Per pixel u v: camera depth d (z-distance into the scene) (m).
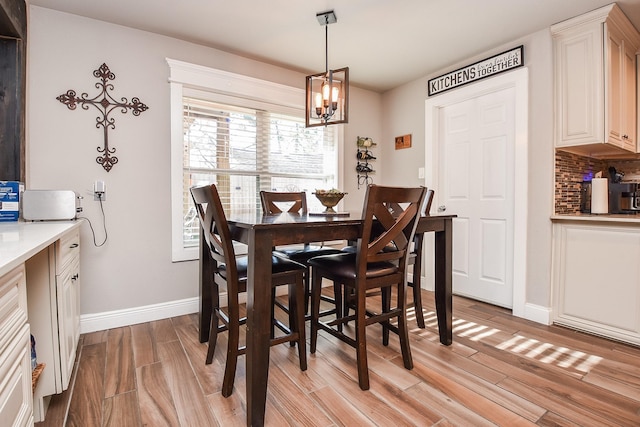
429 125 3.39
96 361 1.90
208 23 2.41
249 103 3.02
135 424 1.37
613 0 2.11
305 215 2.11
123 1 2.13
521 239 2.62
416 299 2.39
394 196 1.60
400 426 1.35
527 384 1.66
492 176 2.92
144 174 2.52
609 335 2.21
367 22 2.40
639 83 2.64
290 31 2.53
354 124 3.75
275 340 1.64
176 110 2.63
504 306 2.85
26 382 0.92
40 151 2.17
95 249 2.36
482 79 2.90
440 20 2.38
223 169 2.94
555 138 2.46
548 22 2.40
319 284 1.95
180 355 1.98
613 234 2.19
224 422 1.39
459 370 1.79
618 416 1.41
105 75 2.37
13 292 0.87
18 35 1.92
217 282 1.80
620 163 3.00
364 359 1.61
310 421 1.39
